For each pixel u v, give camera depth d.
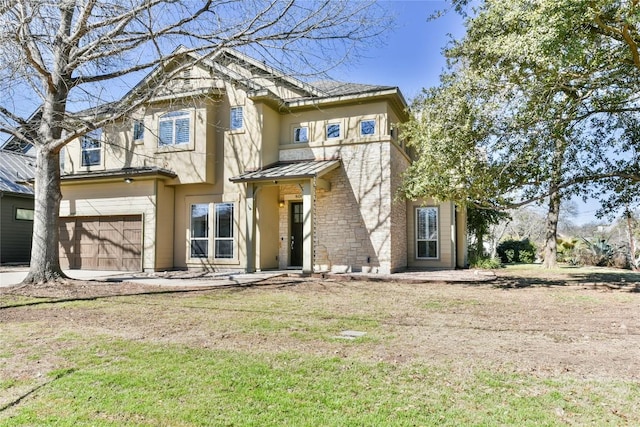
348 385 3.95
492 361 4.73
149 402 3.55
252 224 14.09
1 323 6.70
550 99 10.34
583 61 9.12
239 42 10.84
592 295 10.23
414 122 12.66
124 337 5.80
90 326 6.51
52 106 11.15
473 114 10.41
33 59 9.49
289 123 16.12
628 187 12.61
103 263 15.89
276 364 4.58
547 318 7.33
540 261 27.25
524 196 11.97
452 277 13.38
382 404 3.52
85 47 10.59
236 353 4.99
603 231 32.25
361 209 14.83
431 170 11.12
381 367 4.48
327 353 5.03
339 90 16.23
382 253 14.46
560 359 4.82
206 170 15.20
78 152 17.11
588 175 12.31
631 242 22.03
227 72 15.62
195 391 3.79
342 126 15.35
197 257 15.62
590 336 5.96
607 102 11.32
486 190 11.14
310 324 6.71
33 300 8.89
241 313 7.62
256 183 14.22
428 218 17.38
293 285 11.68
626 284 12.43
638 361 4.75
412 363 4.64
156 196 15.14
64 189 16.45
